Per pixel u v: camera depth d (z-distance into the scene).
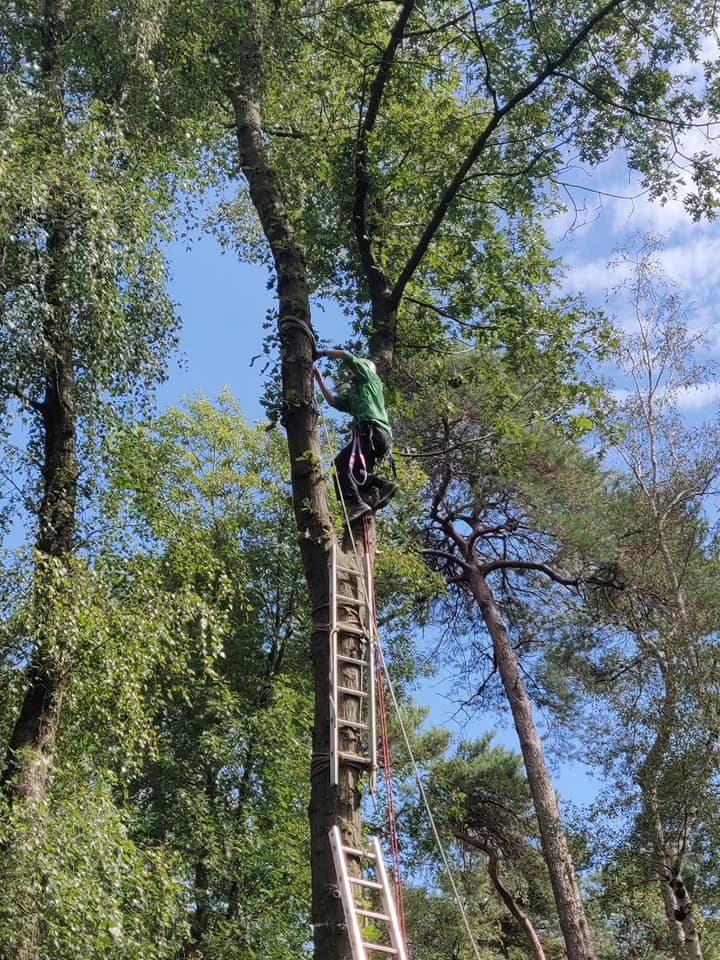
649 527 19.45
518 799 22.38
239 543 18.81
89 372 12.12
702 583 18.72
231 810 16.84
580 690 20.64
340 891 6.77
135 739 11.02
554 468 20.42
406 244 12.78
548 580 21.41
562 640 20.70
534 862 21.62
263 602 19.17
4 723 11.38
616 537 19.88
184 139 13.36
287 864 15.97
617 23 11.80
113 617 11.03
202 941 15.30
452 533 21.42
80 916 9.38
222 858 15.80
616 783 16.86
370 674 7.70
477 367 13.62
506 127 12.84
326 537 8.23
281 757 16.78
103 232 11.29
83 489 12.23
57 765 11.31
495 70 12.04
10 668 10.79
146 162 12.79
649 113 11.91
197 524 14.89
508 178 12.63
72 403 12.36
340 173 11.97
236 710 17.14
